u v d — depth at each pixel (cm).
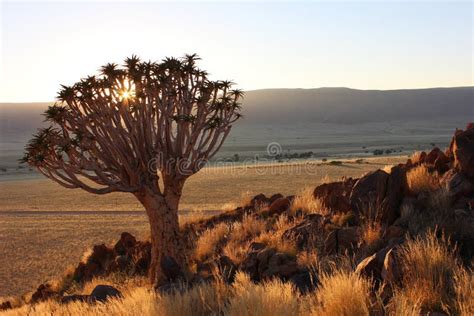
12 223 4516
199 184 6344
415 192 1070
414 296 595
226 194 5325
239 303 617
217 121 1369
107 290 1026
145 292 866
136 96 1268
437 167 1210
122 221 4247
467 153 1041
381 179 1054
